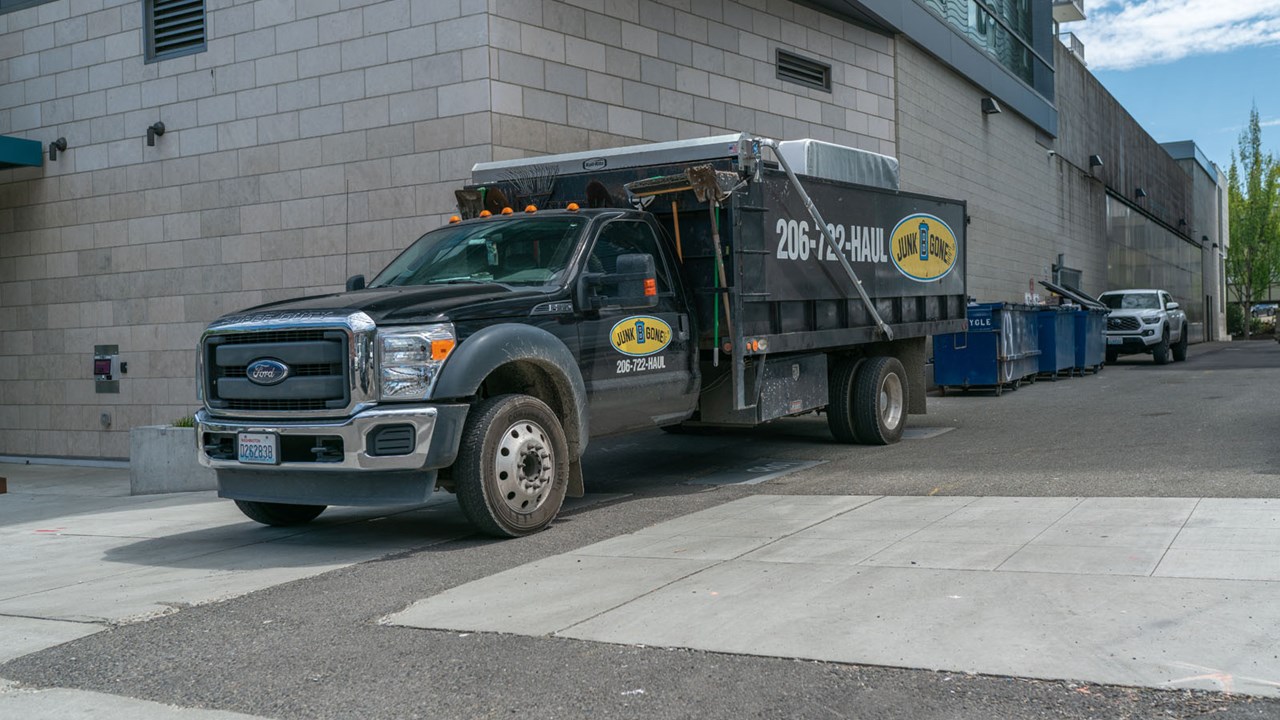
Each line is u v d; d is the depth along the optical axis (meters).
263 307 7.32
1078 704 3.61
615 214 8.38
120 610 5.64
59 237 15.06
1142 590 4.82
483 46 11.61
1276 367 22.47
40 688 4.41
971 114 23.19
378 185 12.35
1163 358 26.44
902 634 4.41
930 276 12.06
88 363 14.88
